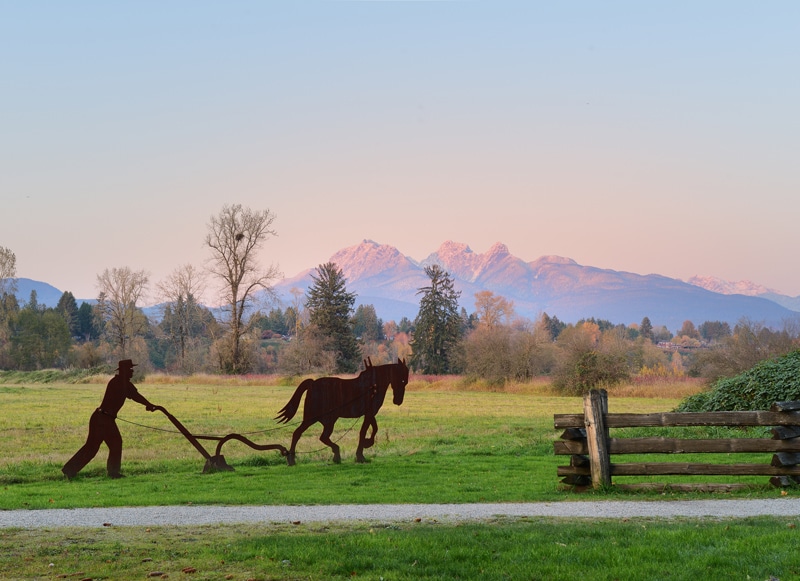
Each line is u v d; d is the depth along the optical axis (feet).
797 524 37.65
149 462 76.13
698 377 213.87
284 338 549.13
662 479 54.95
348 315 386.11
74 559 33.58
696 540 34.32
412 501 49.83
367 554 33.37
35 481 66.33
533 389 221.05
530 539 35.73
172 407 153.79
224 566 32.27
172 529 40.63
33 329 392.06
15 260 380.58
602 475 50.14
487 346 240.73
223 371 295.48
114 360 361.51
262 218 291.58
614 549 33.30
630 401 179.32
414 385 249.75
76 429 110.32
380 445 88.89
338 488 57.21
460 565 31.68
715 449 49.39
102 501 51.78
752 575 29.73
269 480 63.00
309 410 73.97
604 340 221.25
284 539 36.32
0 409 146.51
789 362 91.04
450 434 100.89
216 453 71.36
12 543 36.86
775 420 49.14
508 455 77.92
